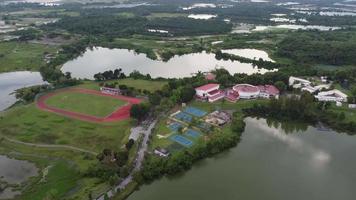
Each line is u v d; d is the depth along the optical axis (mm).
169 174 192500
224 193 179250
